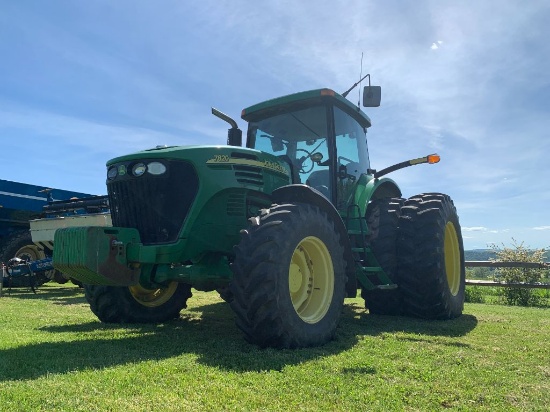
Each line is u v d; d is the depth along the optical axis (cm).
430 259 434
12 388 197
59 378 214
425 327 392
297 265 328
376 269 420
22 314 457
